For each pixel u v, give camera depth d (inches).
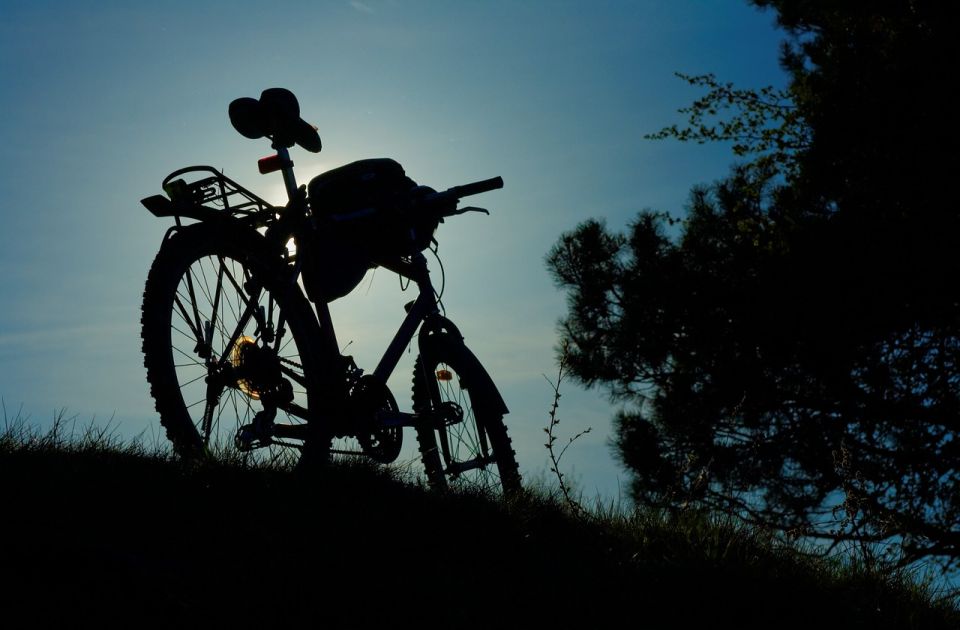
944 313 313.6
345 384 130.2
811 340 331.9
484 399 137.6
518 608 82.9
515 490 120.3
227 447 111.1
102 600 65.0
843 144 309.6
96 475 91.2
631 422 366.9
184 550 78.9
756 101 347.6
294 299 128.3
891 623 97.2
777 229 354.3
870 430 320.5
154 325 108.4
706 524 117.2
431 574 84.1
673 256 395.5
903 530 233.8
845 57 323.9
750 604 92.0
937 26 299.4
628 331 385.4
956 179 299.9
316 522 89.7
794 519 306.2
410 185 146.1
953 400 311.1
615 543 108.3
